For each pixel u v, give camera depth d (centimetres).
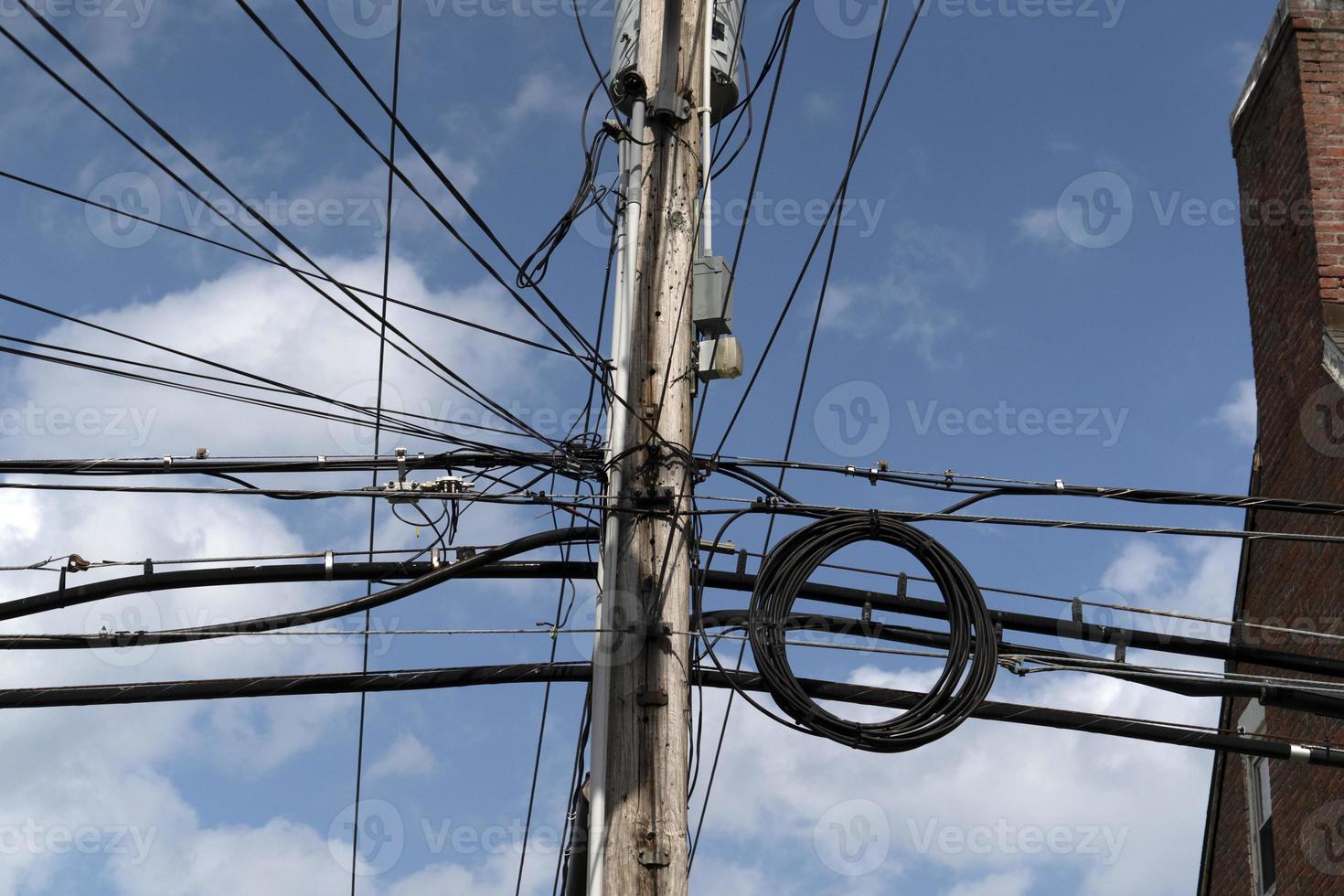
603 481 902
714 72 971
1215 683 945
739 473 959
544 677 915
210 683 906
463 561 932
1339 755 923
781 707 877
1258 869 1484
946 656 891
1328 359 1338
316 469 936
